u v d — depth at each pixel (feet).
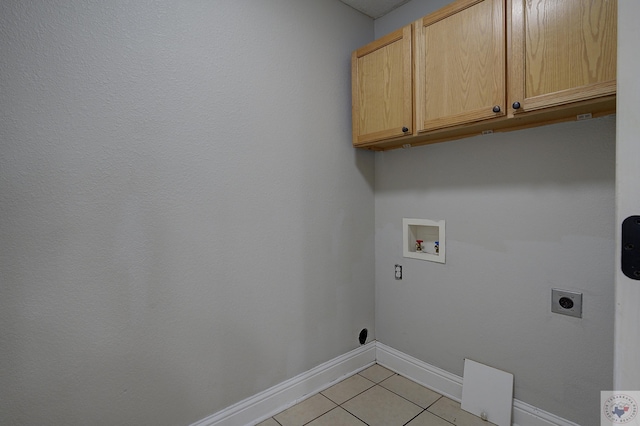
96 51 4.00
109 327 4.21
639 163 2.17
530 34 4.24
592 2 3.75
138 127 4.34
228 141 5.19
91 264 4.06
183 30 4.69
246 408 5.51
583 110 4.26
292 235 6.09
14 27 3.51
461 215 6.03
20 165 3.59
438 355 6.49
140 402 4.47
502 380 5.51
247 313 5.52
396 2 6.76
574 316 4.76
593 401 4.64
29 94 3.61
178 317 4.77
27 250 3.66
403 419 5.65
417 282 6.81
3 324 3.56
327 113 6.57
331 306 6.81
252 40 5.42
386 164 7.35
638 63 2.18
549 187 4.96
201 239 4.96
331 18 6.59
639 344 2.18
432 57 5.28
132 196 4.33
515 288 5.36
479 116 4.73
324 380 6.68
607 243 4.46
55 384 3.87
